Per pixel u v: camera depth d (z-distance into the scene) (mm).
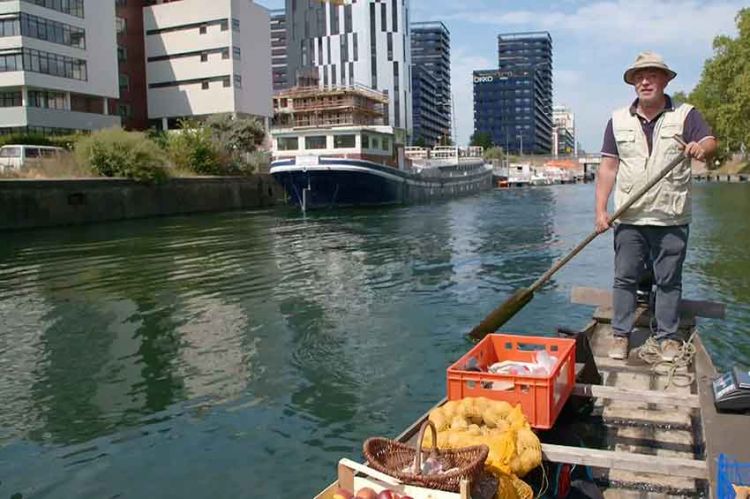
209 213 37500
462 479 3207
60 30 47094
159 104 59094
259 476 5758
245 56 58406
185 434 6641
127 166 33438
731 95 54031
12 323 11211
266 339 9906
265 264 17156
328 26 110250
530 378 4227
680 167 5094
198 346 9625
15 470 6004
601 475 4441
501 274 15109
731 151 63906
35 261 18469
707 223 25672
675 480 4328
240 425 6816
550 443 4758
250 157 46938
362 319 10977
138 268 16875
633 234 5375
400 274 15305
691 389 5031
